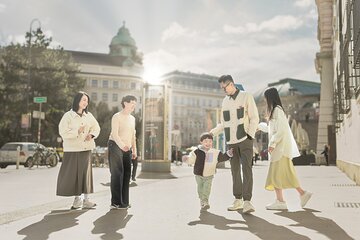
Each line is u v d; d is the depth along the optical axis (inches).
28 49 1828.2
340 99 541.3
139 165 1023.0
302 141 1432.1
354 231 163.0
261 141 1962.4
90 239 149.9
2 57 1808.6
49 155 819.4
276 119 234.8
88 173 235.1
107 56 3939.5
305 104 3339.1
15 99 1775.3
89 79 3683.6
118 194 231.8
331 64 1115.3
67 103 1836.9
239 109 231.1
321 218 196.4
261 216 204.2
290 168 232.2
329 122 1133.1
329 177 515.8
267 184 234.4
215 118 986.1
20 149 792.9
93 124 235.8
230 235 155.7
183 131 4677.7
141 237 152.9
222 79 235.5
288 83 3698.3
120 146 228.5
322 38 1103.6
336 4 725.9
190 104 4783.5
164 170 638.5
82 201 261.0
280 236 153.6
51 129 1793.8
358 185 392.2
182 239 149.3
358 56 317.7
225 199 280.2
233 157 231.3
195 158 238.2
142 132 647.8
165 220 192.1
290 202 262.4
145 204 251.8
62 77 1847.9
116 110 2763.3
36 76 1797.5
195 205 247.3
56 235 157.6
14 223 186.1
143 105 648.4
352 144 455.5
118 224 181.6
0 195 307.1
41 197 293.9
